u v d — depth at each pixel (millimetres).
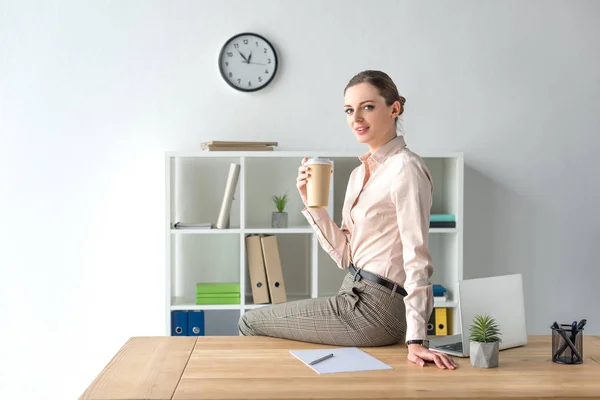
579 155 3844
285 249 3736
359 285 2250
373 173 2266
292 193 3736
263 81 3691
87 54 3658
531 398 1702
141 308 3713
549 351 2162
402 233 2139
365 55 3740
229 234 3744
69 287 3686
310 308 2285
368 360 2043
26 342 3676
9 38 3627
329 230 2469
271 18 3707
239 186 3621
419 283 2082
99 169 3676
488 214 3822
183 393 1721
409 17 3752
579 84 3832
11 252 3658
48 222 3666
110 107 3672
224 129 3707
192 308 3424
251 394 1713
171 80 3686
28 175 3650
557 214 3848
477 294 2125
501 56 3797
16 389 3676
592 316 3883
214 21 3689
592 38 3828
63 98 3656
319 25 3721
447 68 3775
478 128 3799
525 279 3850
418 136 3775
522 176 3826
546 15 3811
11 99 3635
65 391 3695
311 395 1707
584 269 3867
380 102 2238
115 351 3709
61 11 3645
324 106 3730
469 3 3775
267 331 2369
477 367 1968
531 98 3818
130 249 3697
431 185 2199
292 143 3725
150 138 3686
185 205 3711
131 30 3670
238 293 3467
